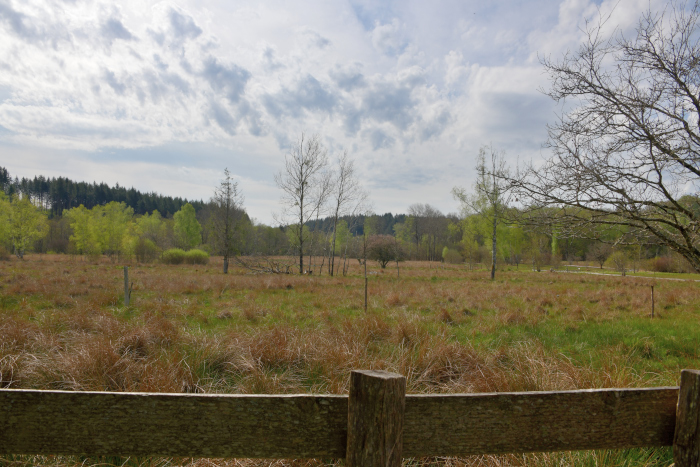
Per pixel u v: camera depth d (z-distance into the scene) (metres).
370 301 10.66
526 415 1.34
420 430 1.29
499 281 19.97
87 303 8.43
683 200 3.91
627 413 1.40
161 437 1.29
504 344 5.58
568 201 3.95
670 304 10.65
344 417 1.27
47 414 1.28
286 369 4.37
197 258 33.22
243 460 2.39
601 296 12.52
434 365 4.28
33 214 39.06
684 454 1.34
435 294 12.52
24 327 5.37
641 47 3.67
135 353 4.62
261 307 9.12
